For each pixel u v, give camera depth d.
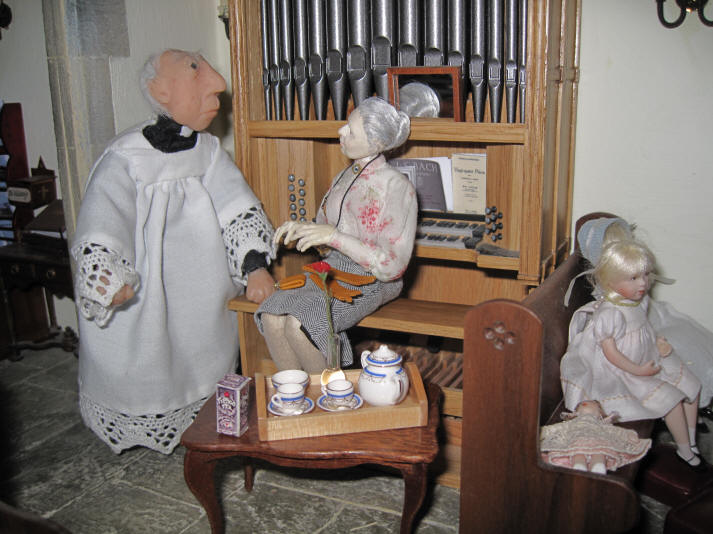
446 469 2.77
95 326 2.73
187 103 2.71
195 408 3.00
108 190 2.57
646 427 2.30
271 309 2.58
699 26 2.91
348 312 2.64
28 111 4.16
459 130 2.60
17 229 4.26
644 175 3.15
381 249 2.56
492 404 1.89
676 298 3.24
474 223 2.99
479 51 2.55
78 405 3.56
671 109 3.04
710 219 3.09
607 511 1.86
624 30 3.03
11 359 4.15
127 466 2.95
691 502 2.15
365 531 2.46
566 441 2.12
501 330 1.82
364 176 2.62
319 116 2.93
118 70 3.25
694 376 2.53
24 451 3.08
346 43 2.79
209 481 2.15
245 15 2.92
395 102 2.70
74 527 2.51
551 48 2.50
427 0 2.58
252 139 3.05
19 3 3.96
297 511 2.58
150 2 3.39
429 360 3.35
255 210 2.96
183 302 2.85
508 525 1.98
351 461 2.02
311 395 2.24
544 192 2.60
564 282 2.55
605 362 2.43
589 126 3.19
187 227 2.85
